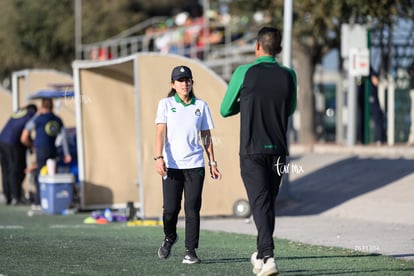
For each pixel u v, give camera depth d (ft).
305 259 106.11
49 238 129.39
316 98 341.00
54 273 94.73
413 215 152.66
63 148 189.16
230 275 93.35
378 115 242.58
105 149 185.98
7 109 240.73
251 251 114.11
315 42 275.18
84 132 184.55
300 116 280.31
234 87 89.97
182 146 99.50
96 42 481.87
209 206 162.30
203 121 100.63
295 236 132.98
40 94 189.78
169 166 99.86
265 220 87.40
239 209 161.38
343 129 313.73
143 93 160.25
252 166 88.58
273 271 85.66
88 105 184.85
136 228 147.23
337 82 330.95
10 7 511.40
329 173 204.13
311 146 247.50
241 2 263.70
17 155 202.49
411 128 241.14
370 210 161.68
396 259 105.70
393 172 190.39
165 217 101.35
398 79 254.68
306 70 278.05
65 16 497.46
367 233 135.44
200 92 162.20
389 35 249.96
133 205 164.76
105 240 126.82
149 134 160.15
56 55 505.66
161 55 161.17
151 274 94.12
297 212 169.99
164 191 100.63
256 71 89.30
